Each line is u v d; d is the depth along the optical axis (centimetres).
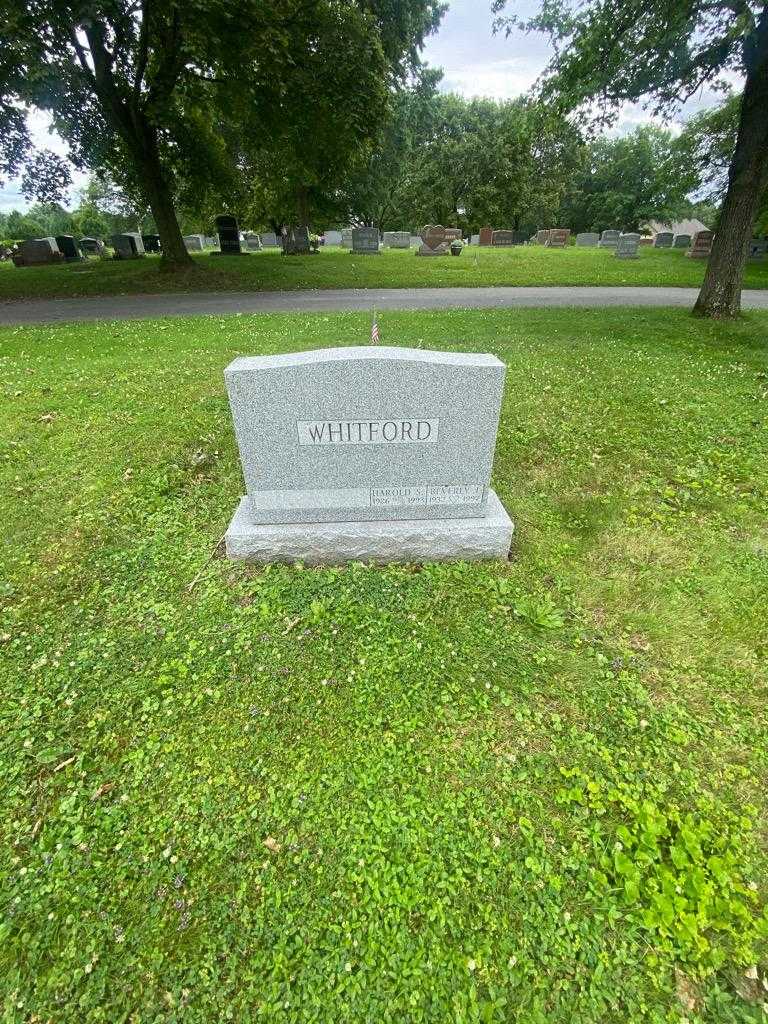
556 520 457
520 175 5062
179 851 233
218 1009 190
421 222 5738
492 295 1645
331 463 365
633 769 264
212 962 201
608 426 621
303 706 295
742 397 707
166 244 1930
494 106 5303
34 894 219
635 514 464
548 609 356
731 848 232
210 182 2355
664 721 287
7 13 1145
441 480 378
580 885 221
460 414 352
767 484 505
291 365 331
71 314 1364
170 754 272
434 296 1627
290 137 1772
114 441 582
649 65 1002
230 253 2988
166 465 536
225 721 288
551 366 830
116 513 464
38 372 810
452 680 309
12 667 321
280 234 4159
